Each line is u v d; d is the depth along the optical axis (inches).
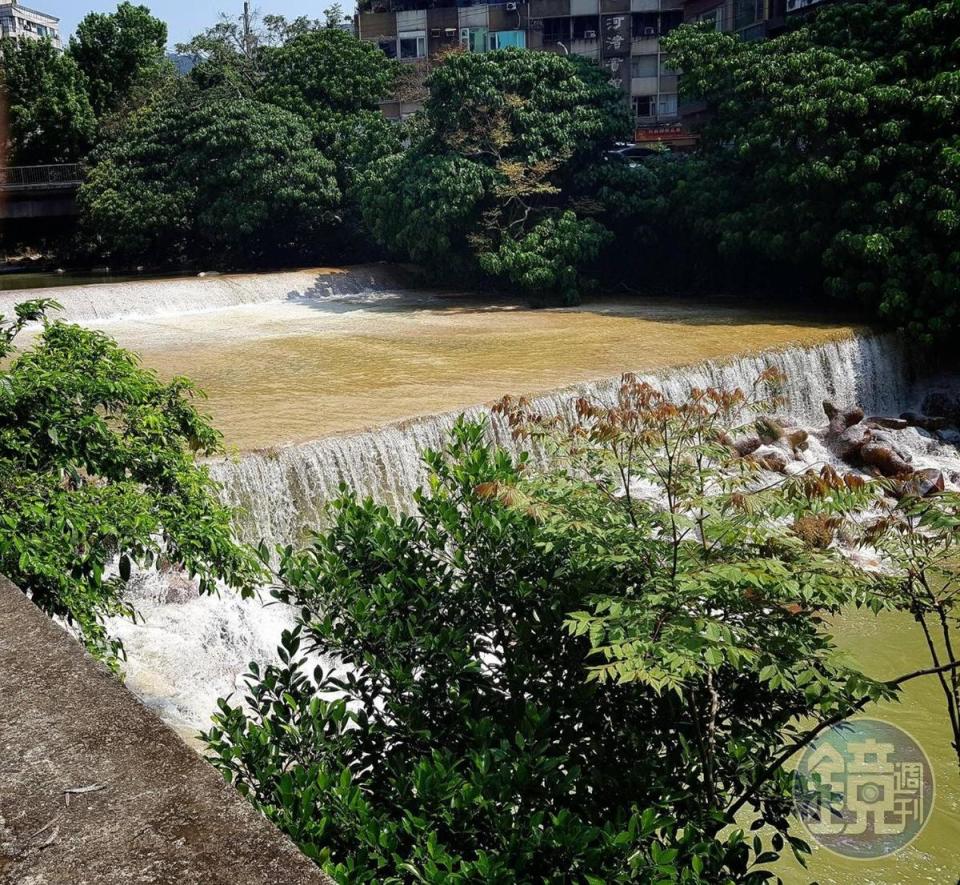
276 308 1111.0
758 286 1121.4
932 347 893.2
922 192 861.2
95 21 1899.6
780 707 229.0
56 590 243.1
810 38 1017.5
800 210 944.9
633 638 190.9
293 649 222.1
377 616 218.5
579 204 1147.9
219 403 615.5
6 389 270.4
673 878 161.3
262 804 174.1
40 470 271.0
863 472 674.8
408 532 238.5
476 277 1214.9
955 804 328.8
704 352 761.6
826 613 472.1
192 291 1103.0
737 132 1035.9
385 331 925.8
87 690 107.5
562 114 1151.0
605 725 222.2
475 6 2049.7
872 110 917.8
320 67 1454.2
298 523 491.8
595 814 195.8
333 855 162.1
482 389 642.8
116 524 257.8
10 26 4062.5
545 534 220.2
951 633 450.3
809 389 797.9
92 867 80.0
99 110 1873.8
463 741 203.5
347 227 1381.6
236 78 1483.8
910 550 240.8
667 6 1973.4
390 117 2003.0
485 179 1124.5
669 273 1182.3
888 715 386.3
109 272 1585.9
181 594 429.1
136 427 305.7
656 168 1159.0
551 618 220.4
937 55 900.6
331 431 526.9
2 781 91.3
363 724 206.5
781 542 216.1
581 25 2020.2
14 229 1800.0
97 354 309.9
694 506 228.2
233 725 194.4
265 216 1344.7
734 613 213.0
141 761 94.3
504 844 165.6
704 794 209.2
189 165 1380.4
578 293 1104.2
